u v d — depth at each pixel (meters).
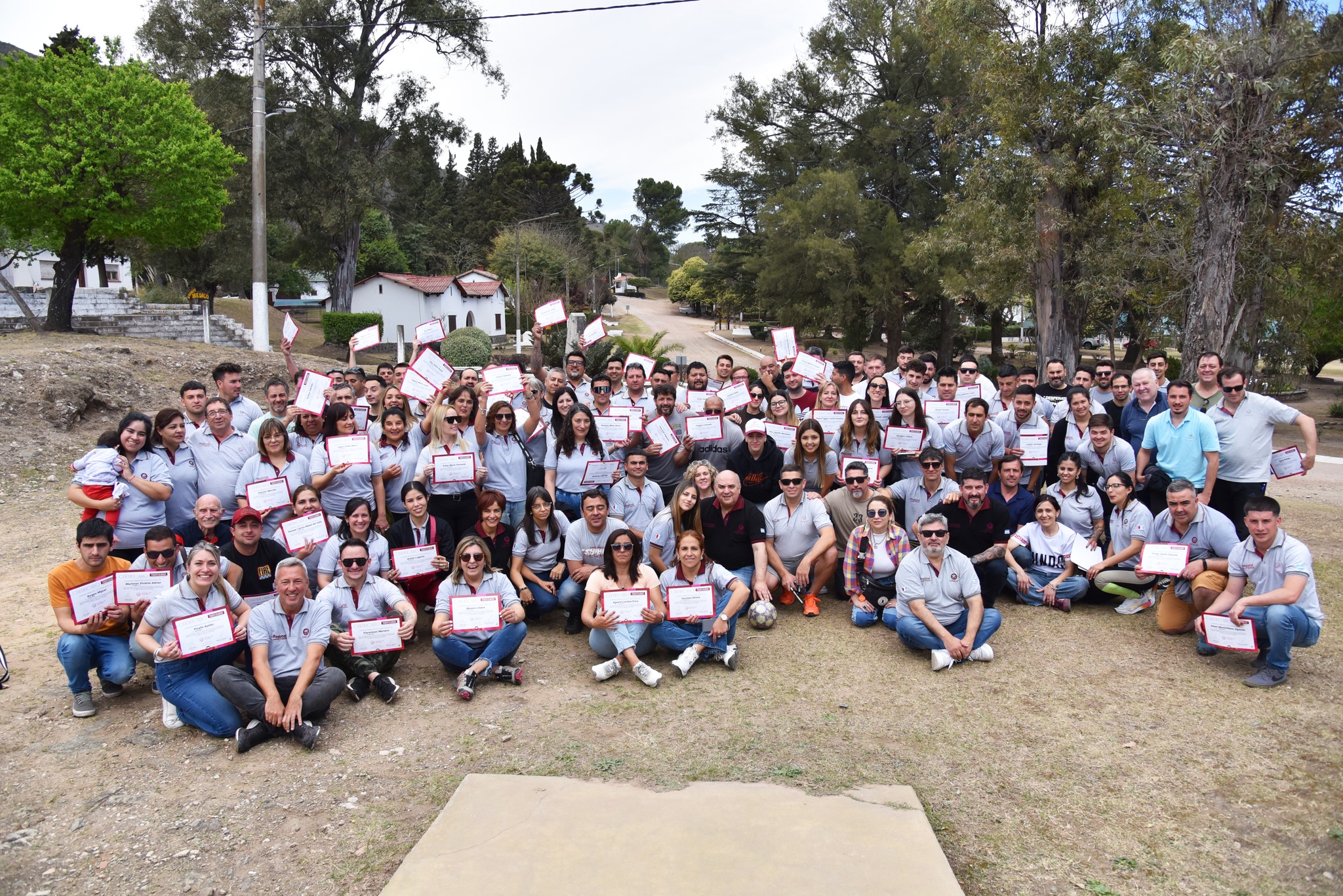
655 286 121.62
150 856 4.09
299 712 5.12
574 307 61.38
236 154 19.56
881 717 5.34
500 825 4.10
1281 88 12.36
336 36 32.84
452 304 46.53
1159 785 4.51
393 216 37.41
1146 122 14.61
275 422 6.79
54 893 3.84
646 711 5.49
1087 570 7.06
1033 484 8.03
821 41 37.44
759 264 40.03
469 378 8.44
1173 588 6.52
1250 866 3.85
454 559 6.24
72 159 16.31
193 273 33.50
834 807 4.25
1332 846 3.94
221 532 6.79
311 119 31.61
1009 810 4.34
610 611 5.96
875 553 6.87
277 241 34.41
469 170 83.44
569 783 4.52
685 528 6.60
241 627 5.34
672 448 8.09
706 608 6.04
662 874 3.69
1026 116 18.50
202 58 30.47
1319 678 5.73
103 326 20.22
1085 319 20.16
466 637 5.99
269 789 4.64
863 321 38.81
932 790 4.52
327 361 20.11
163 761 4.96
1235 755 4.77
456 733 5.25
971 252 21.50
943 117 26.19
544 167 71.50
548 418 8.50
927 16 20.92
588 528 6.78
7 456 11.45
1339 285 19.44
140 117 17.12
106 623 5.45
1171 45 12.98
